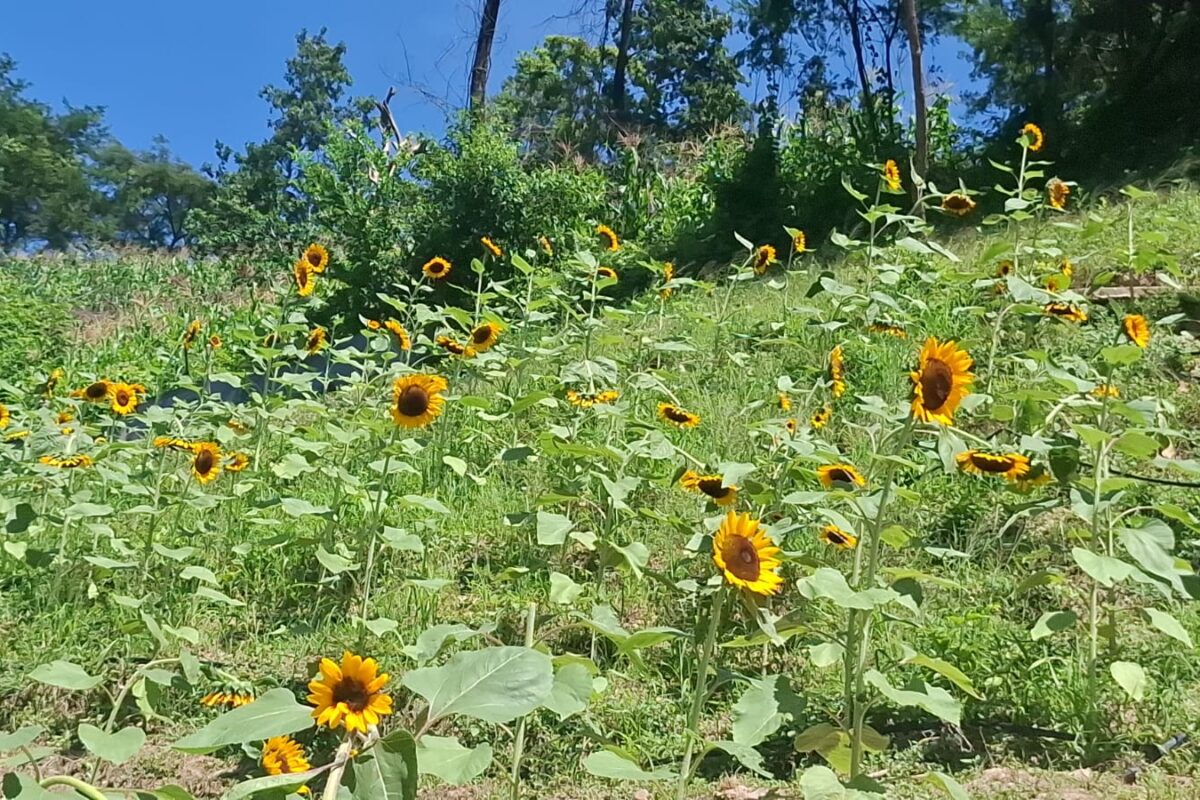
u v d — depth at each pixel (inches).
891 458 99.4
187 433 226.5
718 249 517.0
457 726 116.4
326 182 472.7
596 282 253.8
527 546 171.3
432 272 268.5
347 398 261.7
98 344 504.1
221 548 175.5
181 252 885.2
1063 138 593.6
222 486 217.6
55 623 149.3
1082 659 116.5
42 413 202.5
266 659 139.9
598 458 173.6
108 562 142.8
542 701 67.7
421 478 203.0
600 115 1149.1
